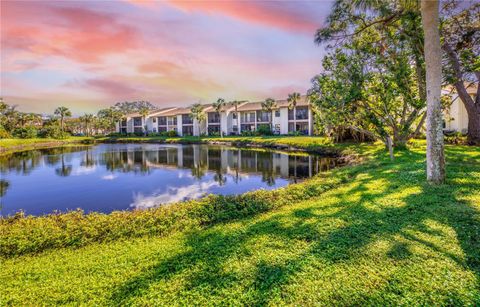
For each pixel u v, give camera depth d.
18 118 70.81
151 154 30.88
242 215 7.04
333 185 9.55
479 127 17.48
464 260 3.73
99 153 33.12
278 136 46.16
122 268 4.32
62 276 4.18
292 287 3.44
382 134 15.80
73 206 11.22
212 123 62.75
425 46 7.73
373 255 4.03
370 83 16.48
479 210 5.37
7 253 5.21
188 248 4.93
